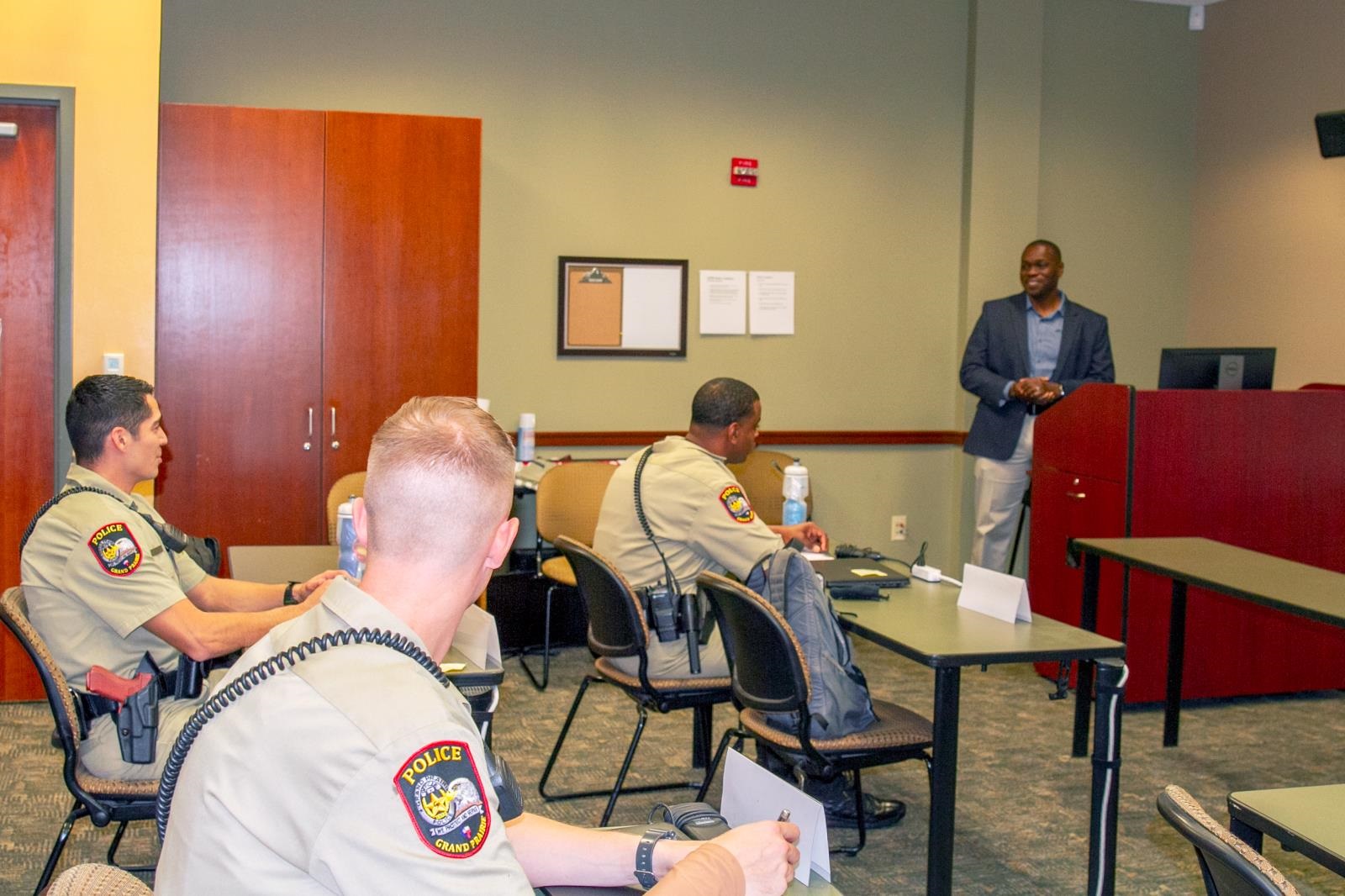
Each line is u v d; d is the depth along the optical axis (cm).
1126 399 435
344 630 111
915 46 588
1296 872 308
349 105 515
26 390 422
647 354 559
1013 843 321
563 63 540
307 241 461
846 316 589
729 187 566
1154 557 351
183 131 446
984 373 532
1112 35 620
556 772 364
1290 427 454
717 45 560
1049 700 457
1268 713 450
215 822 104
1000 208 593
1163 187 635
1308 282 570
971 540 604
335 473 470
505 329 543
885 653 524
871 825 329
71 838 308
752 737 289
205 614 234
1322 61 559
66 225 420
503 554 124
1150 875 302
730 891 121
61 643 231
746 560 305
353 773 101
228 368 457
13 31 414
